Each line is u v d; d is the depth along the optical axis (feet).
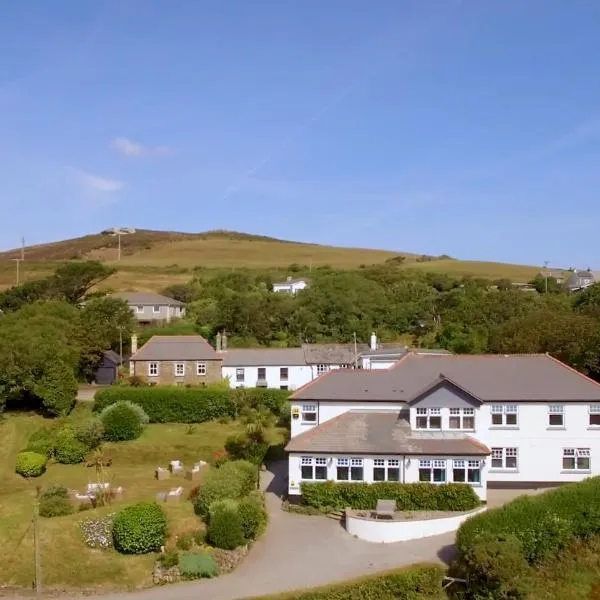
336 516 139.44
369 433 147.74
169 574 113.91
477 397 147.02
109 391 212.84
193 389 217.77
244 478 140.77
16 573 115.44
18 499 142.82
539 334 212.23
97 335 260.83
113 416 190.19
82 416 206.08
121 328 296.51
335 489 141.28
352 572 111.45
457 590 104.42
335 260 586.86
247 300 330.54
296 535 130.11
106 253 650.43
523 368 160.56
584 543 115.24
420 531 127.13
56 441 176.86
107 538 122.01
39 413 211.20
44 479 162.09
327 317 331.98
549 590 104.47
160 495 142.61
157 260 594.24
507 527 110.42
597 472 150.41
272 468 175.42
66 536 123.03
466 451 140.87
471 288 409.28
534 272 535.60
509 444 150.92
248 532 124.36
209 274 501.15
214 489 133.08
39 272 529.04
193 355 243.81
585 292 345.51
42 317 262.47
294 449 144.66
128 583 113.09
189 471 162.40
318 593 100.89
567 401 150.41
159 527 121.08
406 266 549.95
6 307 359.66
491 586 100.53
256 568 115.55
